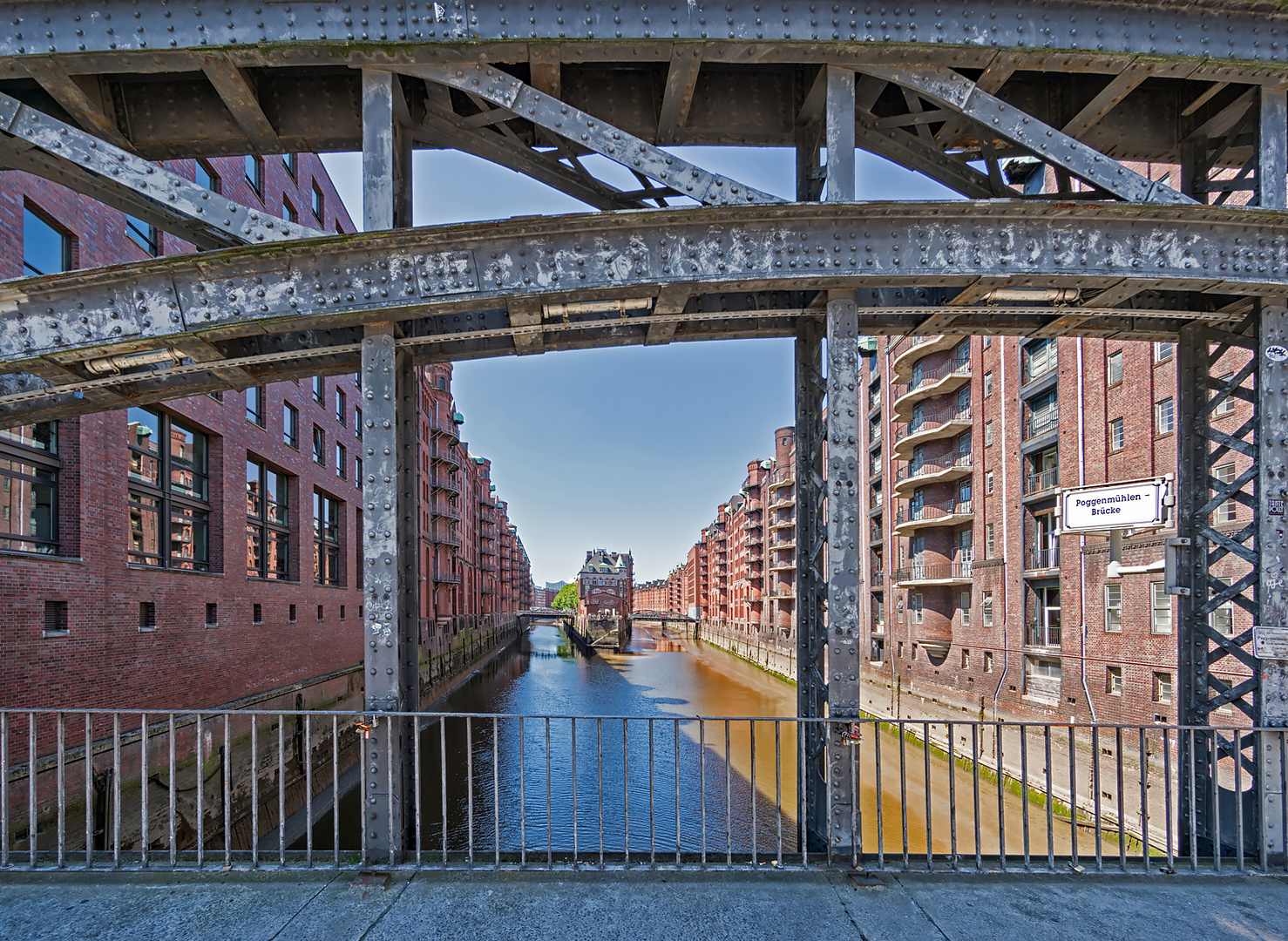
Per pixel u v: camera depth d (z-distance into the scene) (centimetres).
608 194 513
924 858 401
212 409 1541
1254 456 443
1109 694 1719
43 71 377
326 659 2275
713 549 9944
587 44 374
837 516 402
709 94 493
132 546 1268
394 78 400
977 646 2422
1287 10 388
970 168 518
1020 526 2191
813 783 445
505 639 9406
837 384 409
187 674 1385
